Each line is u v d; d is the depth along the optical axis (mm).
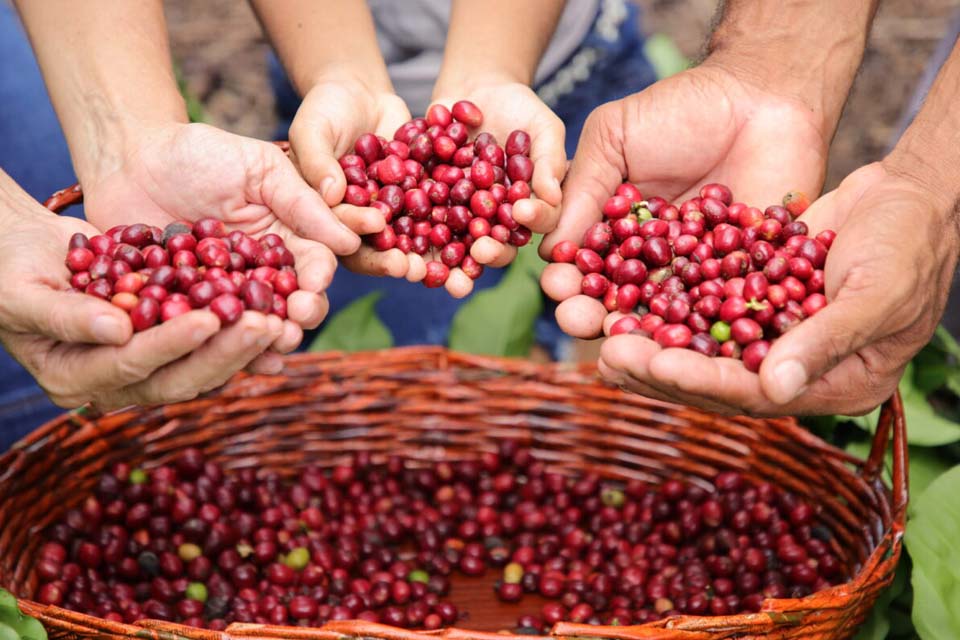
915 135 768
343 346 1048
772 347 653
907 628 802
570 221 808
